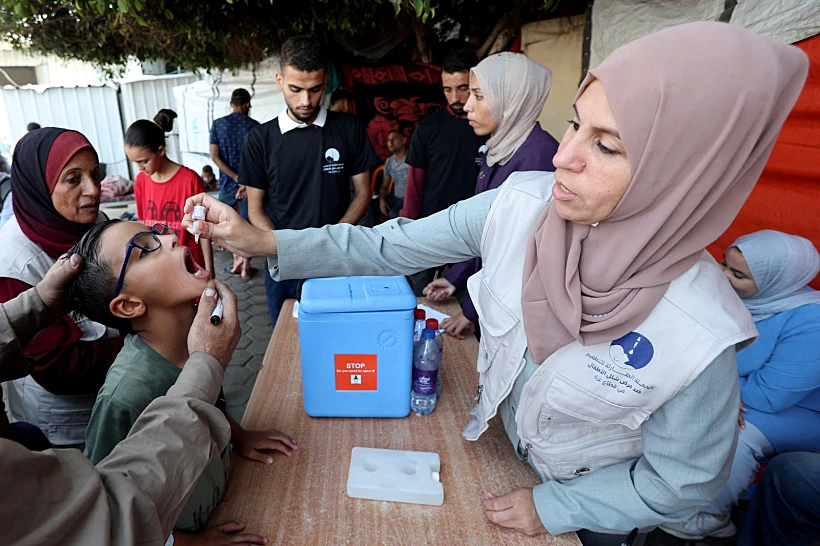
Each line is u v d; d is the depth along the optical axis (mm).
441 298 1804
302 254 1022
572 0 3348
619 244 744
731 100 629
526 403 915
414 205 2660
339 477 994
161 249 874
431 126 2506
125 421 852
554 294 798
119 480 539
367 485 940
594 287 786
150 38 4887
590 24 2773
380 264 1073
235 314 825
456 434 1133
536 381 882
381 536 868
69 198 1295
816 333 1556
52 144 1269
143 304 881
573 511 856
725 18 1979
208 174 6473
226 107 5961
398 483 949
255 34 4582
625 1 2488
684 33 651
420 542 860
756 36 657
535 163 1753
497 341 967
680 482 775
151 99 8219
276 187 2256
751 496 1673
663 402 782
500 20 4090
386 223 1104
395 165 4230
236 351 3250
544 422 922
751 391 1685
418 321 1328
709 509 1720
